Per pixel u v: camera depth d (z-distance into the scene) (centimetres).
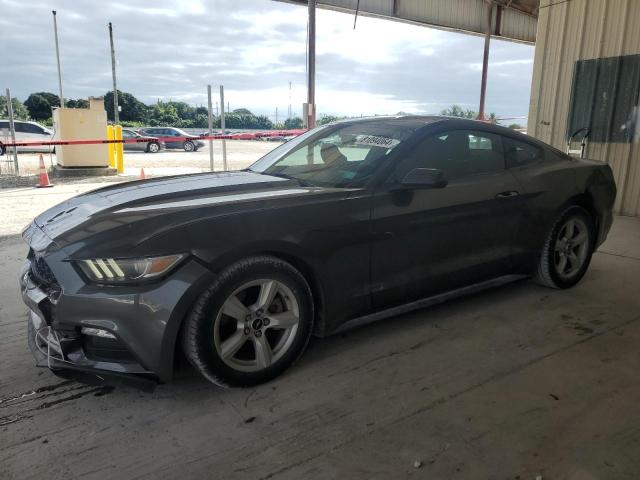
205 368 243
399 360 293
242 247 242
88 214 263
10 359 295
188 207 251
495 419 235
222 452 212
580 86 755
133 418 237
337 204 276
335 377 273
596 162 432
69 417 238
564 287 409
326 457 209
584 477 197
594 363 290
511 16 1706
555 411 242
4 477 197
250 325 255
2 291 409
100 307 224
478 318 354
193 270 231
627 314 362
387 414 239
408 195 301
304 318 271
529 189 364
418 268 313
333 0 1230
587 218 412
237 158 2100
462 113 2000
